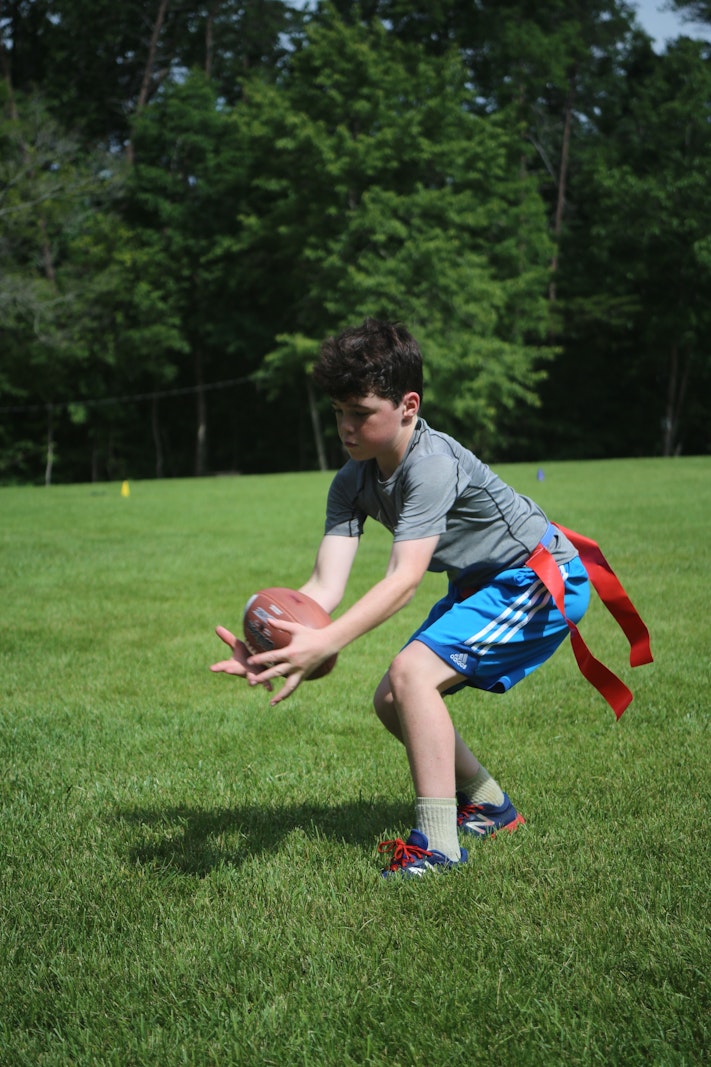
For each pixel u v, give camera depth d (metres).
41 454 39.75
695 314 38.81
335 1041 1.83
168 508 16.19
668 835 2.77
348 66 35.06
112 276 35.50
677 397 42.28
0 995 2.02
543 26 42.12
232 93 43.38
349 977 2.04
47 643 5.85
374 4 40.53
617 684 2.70
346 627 2.33
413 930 2.24
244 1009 1.92
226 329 38.66
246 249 38.22
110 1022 1.92
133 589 7.75
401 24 40.16
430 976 2.02
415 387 2.47
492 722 4.11
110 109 42.00
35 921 2.35
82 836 2.90
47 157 31.70
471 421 36.25
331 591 2.72
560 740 3.83
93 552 10.09
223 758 3.71
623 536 10.15
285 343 39.12
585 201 42.22
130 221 39.44
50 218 33.38
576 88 43.19
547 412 43.19
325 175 34.53
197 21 42.56
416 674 2.57
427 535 2.49
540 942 2.16
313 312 36.22
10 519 14.44
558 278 40.59
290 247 35.97
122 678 5.04
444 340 34.34
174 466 42.78
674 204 37.94
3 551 10.25
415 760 2.58
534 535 2.72
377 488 2.65
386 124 35.22
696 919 2.25
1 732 4.05
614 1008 1.89
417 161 36.00
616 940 2.15
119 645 5.80
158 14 41.78
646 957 2.07
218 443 43.97
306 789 3.33
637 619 2.83
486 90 41.38
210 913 2.35
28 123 31.77
